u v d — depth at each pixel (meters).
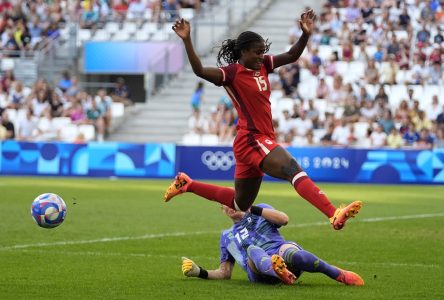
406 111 38.16
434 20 44.09
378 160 36.41
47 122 40.41
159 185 33.06
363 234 18.75
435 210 24.48
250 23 47.00
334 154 36.53
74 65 46.12
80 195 28.08
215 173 36.72
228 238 12.50
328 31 44.16
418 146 37.44
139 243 16.98
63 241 17.08
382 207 25.31
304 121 38.38
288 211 23.84
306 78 41.84
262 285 12.08
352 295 11.30
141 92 49.06
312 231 19.28
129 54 45.47
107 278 12.76
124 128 42.41
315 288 11.79
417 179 36.31
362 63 41.94
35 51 46.38
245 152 12.00
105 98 41.59
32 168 37.53
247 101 12.03
